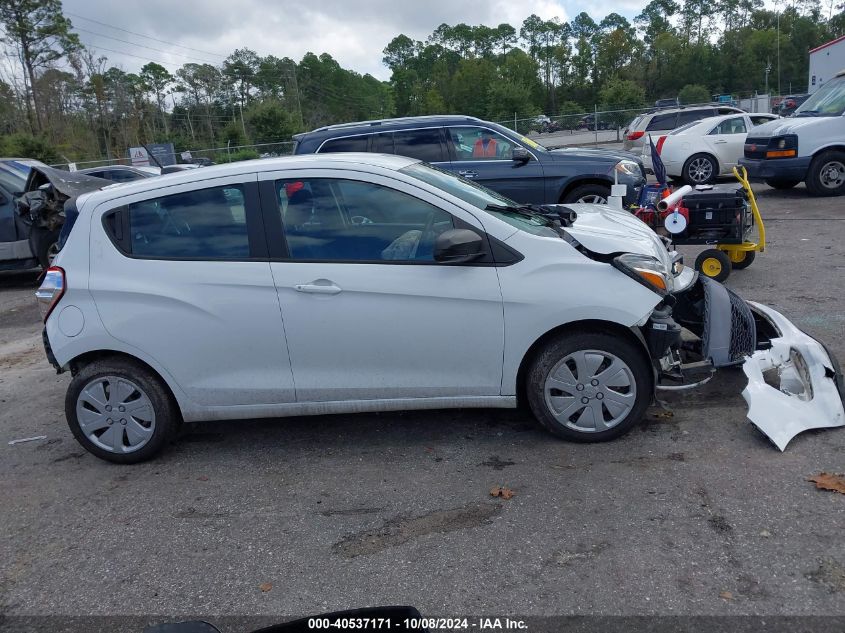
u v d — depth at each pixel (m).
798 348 4.48
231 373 4.37
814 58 27.58
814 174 13.22
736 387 4.93
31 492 4.35
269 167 4.36
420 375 4.29
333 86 97.12
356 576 3.27
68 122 47.94
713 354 4.55
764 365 4.43
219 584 3.30
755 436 4.23
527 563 3.25
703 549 3.23
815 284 7.35
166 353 4.34
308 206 4.30
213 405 4.42
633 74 77.12
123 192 4.45
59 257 4.45
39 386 6.30
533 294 4.11
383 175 4.29
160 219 4.40
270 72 86.06
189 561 3.50
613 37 78.44
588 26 94.75
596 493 3.78
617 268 4.12
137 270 4.35
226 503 4.03
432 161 9.54
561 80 80.88
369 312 4.19
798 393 4.44
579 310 4.08
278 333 4.27
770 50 72.81
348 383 4.32
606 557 3.24
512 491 3.87
